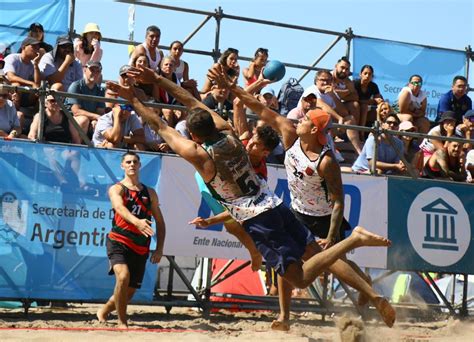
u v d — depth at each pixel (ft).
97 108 33.88
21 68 34.27
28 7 36.78
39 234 28.66
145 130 33.14
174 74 36.22
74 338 22.77
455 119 38.11
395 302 37.11
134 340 22.85
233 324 29.12
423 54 43.06
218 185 20.34
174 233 30.37
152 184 30.17
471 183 35.53
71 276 28.99
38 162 28.86
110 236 27.09
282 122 22.84
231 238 31.27
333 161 22.27
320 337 24.99
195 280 37.19
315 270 19.85
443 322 34.24
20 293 28.30
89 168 29.45
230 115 32.32
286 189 32.09
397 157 35.50
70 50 35.06
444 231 34.81
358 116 39.29
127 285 26.35
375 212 33.60
